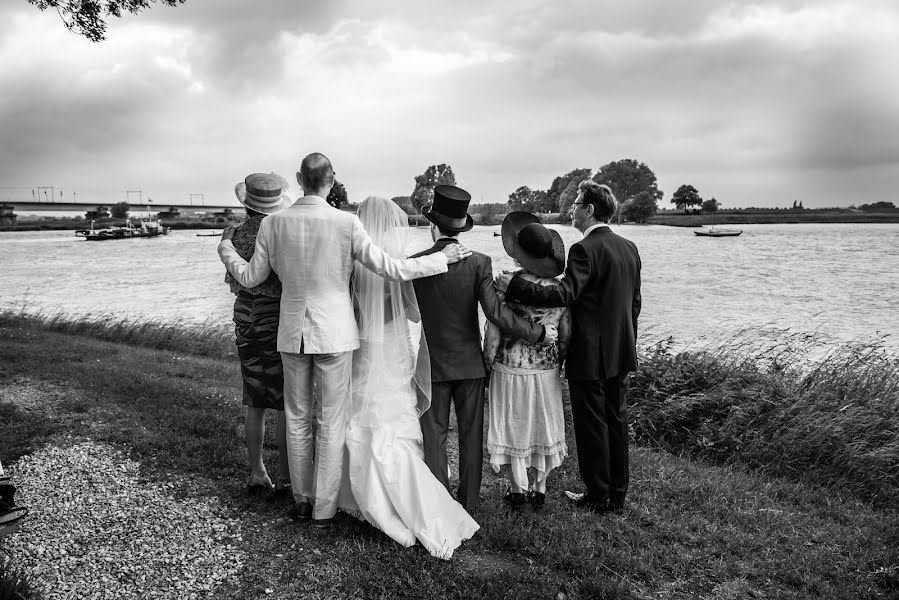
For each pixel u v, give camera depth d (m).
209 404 6.17
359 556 3.29
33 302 25.91
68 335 12.28
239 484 4.20
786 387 6.59
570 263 3.68
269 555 3.32
